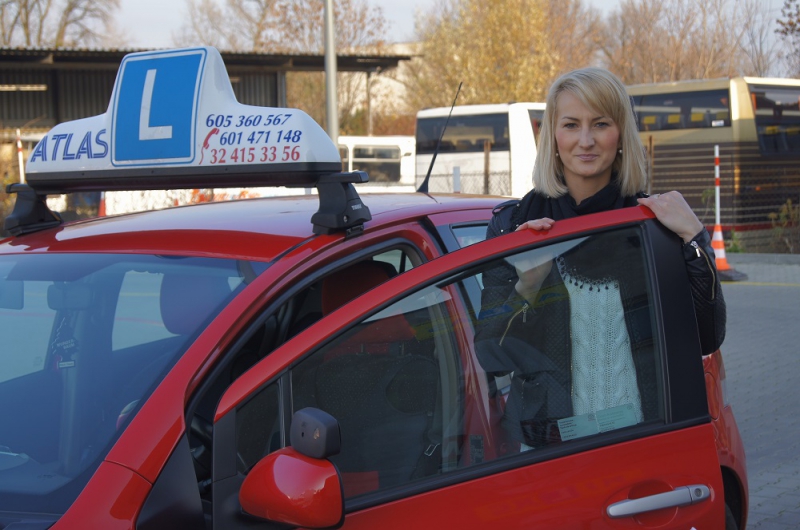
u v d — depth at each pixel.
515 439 2.30
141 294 2.51
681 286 2.40
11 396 2.46
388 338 2.21
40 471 2.20
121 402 2.29
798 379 7.69
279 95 27.86
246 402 2.06
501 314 2.34
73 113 27.42
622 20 44.78
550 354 2.38
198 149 2.60
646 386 2.38
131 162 2.71
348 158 21.73
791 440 6.05
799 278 14.10
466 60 33.97
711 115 21.39
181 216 3.02
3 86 26.31
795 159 21.88
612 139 2.66
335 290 2.98
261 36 40.88
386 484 2.14
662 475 2.33
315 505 1.88
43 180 2.95
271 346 3.04
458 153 21.17
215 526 1.99
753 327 10.02
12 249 2.98
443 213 3.01
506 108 20.69
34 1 45.72
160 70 2.69
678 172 21.81
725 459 3.16
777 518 4.74
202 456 2.61
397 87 46.97
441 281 2.26
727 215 21.17
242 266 2.47
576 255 2.39
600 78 2.65
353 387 2.16
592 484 2.25
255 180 2.57
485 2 33.22
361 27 39.03
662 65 42.16
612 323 2.40
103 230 2.98
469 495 2.16
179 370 2.19
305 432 1.93
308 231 2.62
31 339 2.62
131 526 1.95
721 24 40.53
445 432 2.23
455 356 2.28
